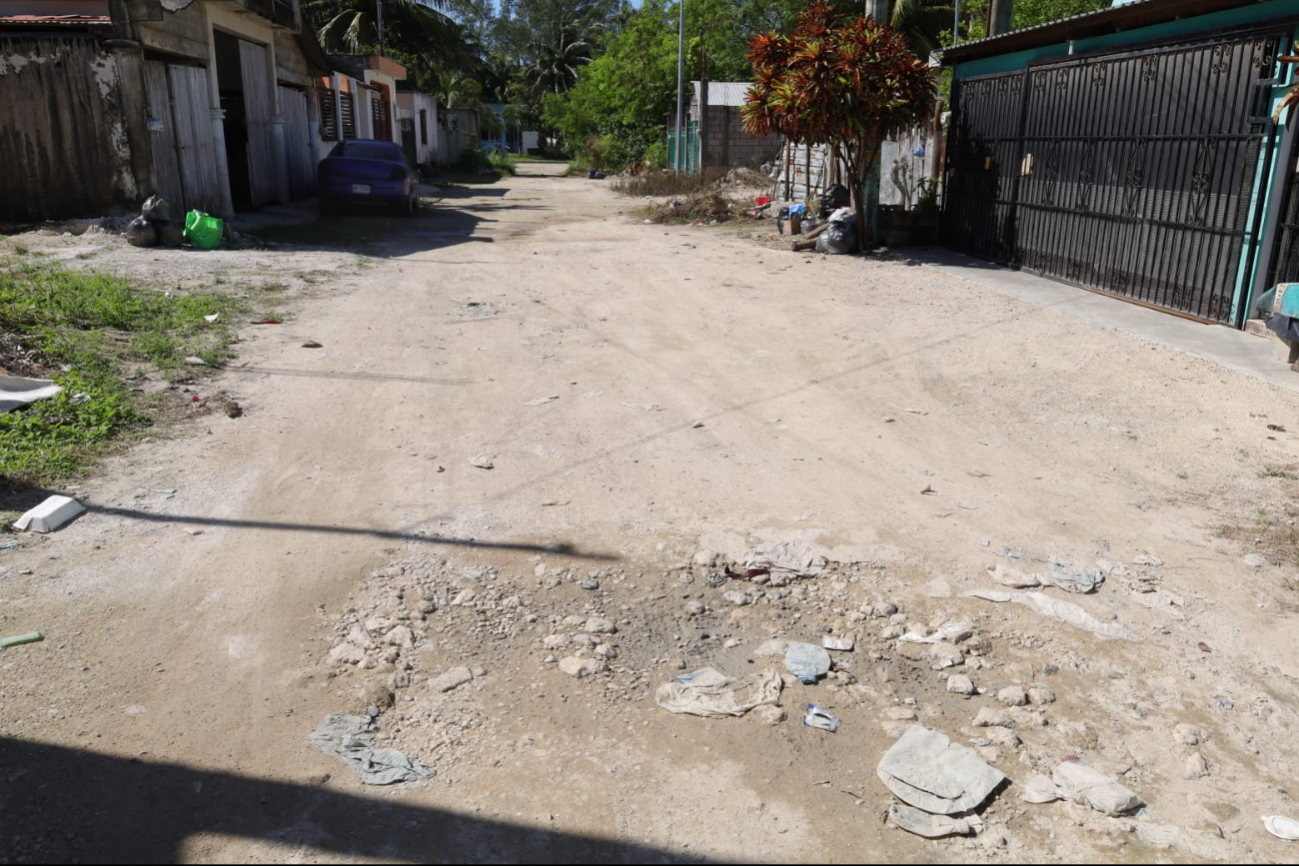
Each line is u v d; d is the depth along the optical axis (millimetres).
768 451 5965
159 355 7172
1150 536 4898
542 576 4340
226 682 3504
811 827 2932
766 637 3953
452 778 3088
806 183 19062
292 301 9703
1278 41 8016
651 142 39312
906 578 4430
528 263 12977
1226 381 7246
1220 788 3148
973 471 5719
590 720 3396
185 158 14359
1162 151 9500
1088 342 8398
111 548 4406
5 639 3662
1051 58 11477
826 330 9125
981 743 3320
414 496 5133
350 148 18719
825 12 13641
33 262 10242
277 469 5434
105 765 3055
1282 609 4219
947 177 14750
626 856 2795
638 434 6195
